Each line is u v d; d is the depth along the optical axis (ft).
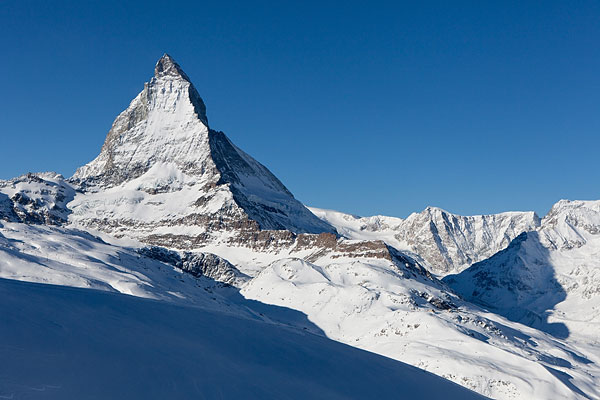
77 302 89.40
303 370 86.33
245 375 75.77
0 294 82.23
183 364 72.84
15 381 56.39
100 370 64.13
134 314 90.99
